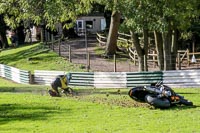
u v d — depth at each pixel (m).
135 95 22.25
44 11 30.22
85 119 18.55
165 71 30.36
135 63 43.22
